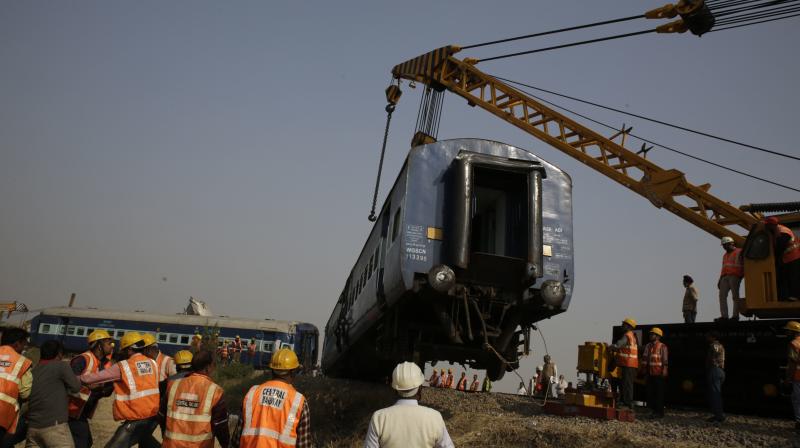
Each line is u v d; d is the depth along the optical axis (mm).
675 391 12070
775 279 10703
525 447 8477
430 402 12352
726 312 11773
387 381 17594
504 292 10156
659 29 15734
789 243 10711
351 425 13164
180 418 5488
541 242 9992
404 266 9867
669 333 12461
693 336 11922
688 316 13062
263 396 4836
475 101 20969
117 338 34000
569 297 10305
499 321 10484
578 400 10070
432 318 11633
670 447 7629
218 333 32844
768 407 10461
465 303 9812
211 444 5555
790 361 8773
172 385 5664
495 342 10477
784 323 10461
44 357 6680
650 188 17312
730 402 11094
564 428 8719
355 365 18453
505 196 10961
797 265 10547
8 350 6266
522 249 10203
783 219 11805
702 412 11312
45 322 34656
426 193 10289
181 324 34250
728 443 7891
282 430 4730
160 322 34375
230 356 33250
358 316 14977
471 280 9953
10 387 6172
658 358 10492
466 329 10805
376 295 12102
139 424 6805
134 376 6883
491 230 11359
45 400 6457
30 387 6395
